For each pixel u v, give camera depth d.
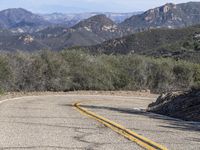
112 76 50.25
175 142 9.97
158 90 52.12
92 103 27.19
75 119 14.41
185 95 22.62
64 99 30.34
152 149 8.80
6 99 26.94
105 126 12.55
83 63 48.28
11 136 10.06
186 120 17.80
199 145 9.69
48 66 45.09
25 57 43.78
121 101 32.66
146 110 23.80
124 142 9.63
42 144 9.10
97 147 8.92
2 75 40.62
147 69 52.72
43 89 44.75
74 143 9.36
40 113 16.31
